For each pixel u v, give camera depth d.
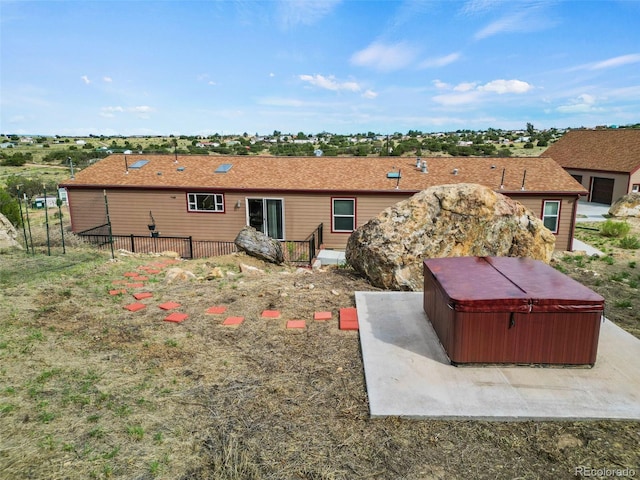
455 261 6.13
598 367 4.67
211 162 18.19
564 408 3.93
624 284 8.79
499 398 4.09
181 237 16.36
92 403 4.03
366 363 4.79
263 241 11.53
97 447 3.43
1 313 6.08
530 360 4.64
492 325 4.58
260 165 17.62
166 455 3.37
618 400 4.05
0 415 3.80
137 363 4.83
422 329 5.68
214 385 4.41
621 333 5.62
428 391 4.22
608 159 25.45
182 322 6.02
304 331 5.73
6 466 3.20
